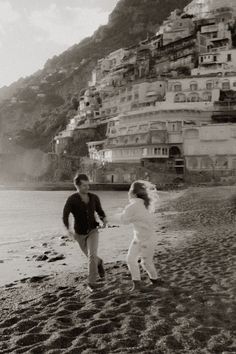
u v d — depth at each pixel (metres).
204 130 87.12
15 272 11.99
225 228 19.28
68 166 127.44
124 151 98.69
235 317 6.09
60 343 5.40
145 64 142.50
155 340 5.34
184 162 89.06
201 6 167.25
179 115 97.69
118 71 153.38
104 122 128.12
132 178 93.31
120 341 5.30
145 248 7.96
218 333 5.49
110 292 7.88
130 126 102.75
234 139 85.12
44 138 176.62
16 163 156.75
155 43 155.00
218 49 124.25
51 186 109.75
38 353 5.12
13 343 5.54
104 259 13.19
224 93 102.19
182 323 5.88
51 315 6.73
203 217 25.81
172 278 8.75
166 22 169.25
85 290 8.36
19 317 6.82
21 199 72.00
